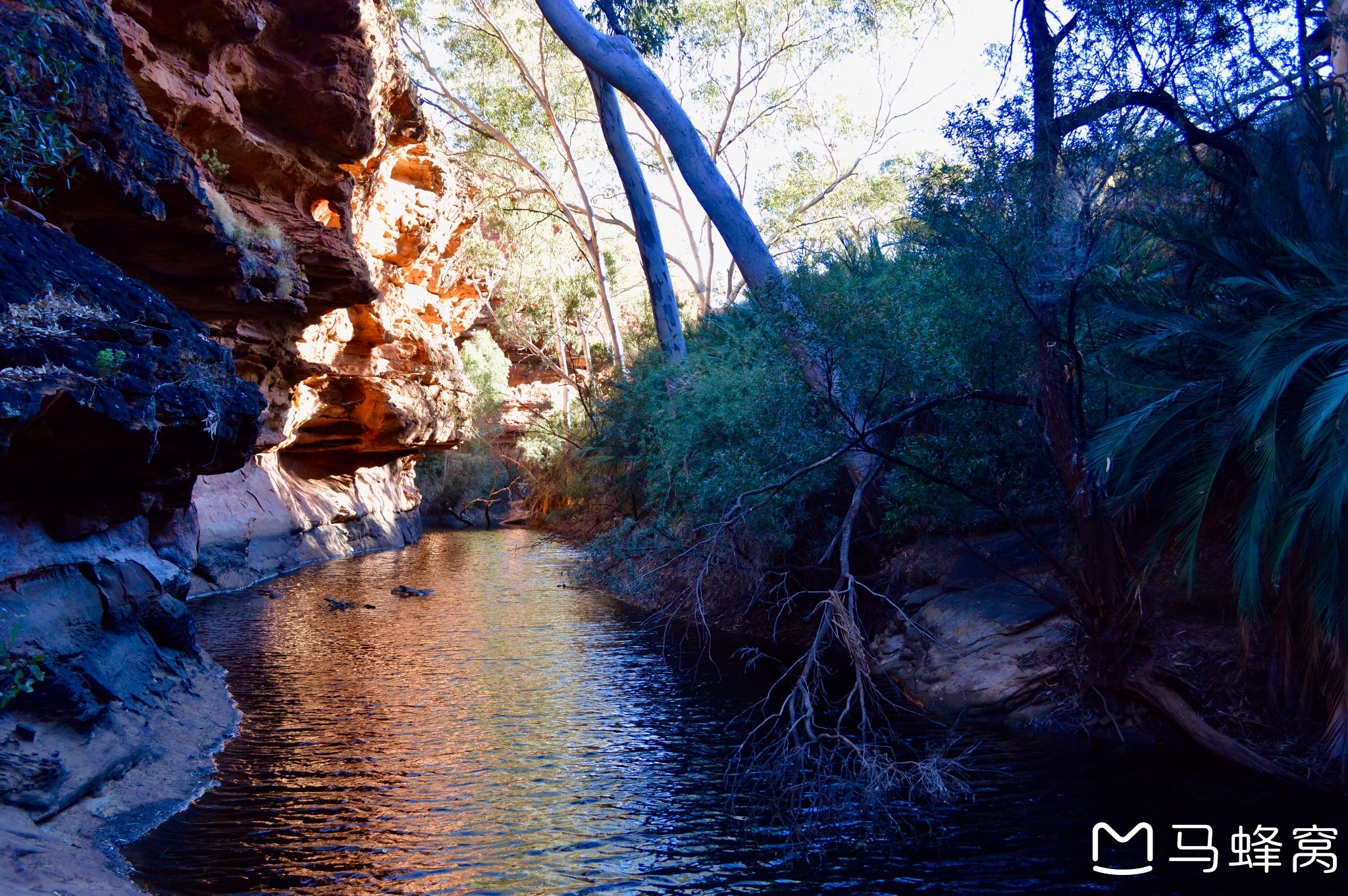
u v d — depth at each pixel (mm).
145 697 9078
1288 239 8430
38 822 6441
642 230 20594
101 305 7730
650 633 16859
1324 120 8914
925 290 10305
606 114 20312
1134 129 9211
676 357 20328
